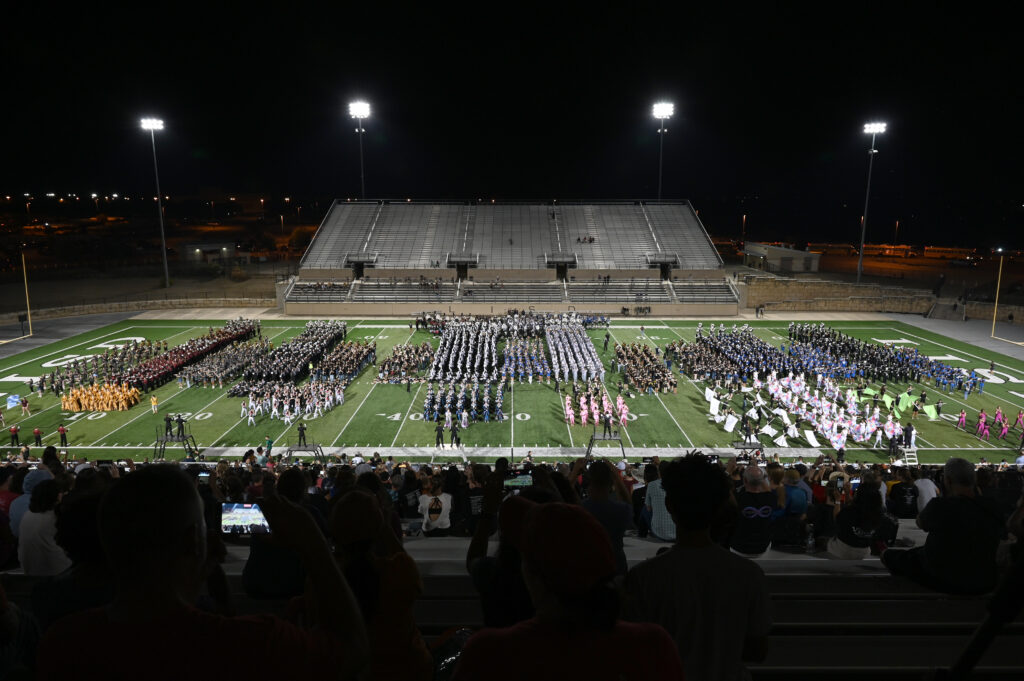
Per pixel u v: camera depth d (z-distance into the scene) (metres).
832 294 75.69
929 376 47.19
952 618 6.04
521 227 87.69
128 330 62.81
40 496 6.57
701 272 78.44
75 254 107.88
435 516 12.86
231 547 9.15
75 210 169.12
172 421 38.69
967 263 107.75
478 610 6.29
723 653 3.54
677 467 3.71
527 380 47.12
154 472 2.38
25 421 38.84
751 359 47.75
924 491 12.80
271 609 5.82
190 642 2.26
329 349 54.62
